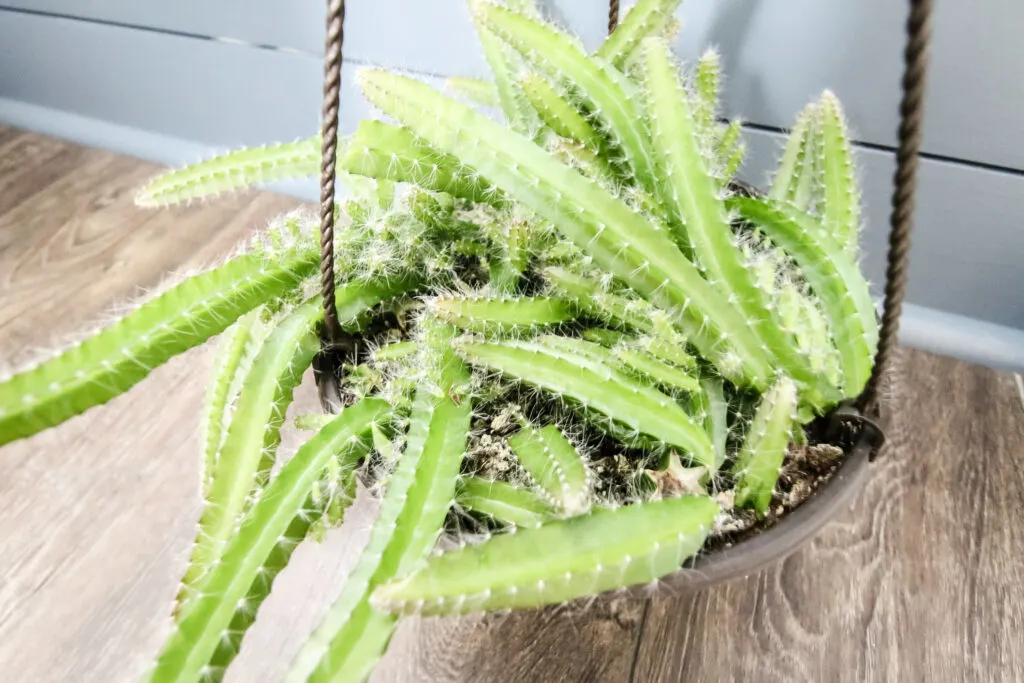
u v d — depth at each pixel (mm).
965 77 654
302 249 547
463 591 413
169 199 568
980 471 681
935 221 730
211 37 877
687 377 487
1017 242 716
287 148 573
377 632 422
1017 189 691
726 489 489
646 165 533
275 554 463
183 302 490
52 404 443
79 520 667
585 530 431
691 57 708
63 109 1077
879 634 605
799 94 698
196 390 739
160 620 621
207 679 434
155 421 721
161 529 662
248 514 469
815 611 614
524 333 517
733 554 466
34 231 915
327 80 442
